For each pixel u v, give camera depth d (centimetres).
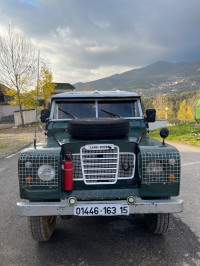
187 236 346
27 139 1470
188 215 418
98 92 475
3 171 741
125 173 315
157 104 6712
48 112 446
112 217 417
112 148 307
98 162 311
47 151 292
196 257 296
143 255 302
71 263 289
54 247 324
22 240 343
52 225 356
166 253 305
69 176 293
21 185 285
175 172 289
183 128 1923
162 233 345
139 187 302
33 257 302
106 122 322
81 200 290
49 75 2395
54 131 424
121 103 452
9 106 3269
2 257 303
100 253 308
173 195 290
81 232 365
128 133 372
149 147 301
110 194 294
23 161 284
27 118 2753
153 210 281
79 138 330
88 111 446
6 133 1908
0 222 401
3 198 511
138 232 362
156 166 288
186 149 1154
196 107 1870
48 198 287
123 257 299
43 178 284
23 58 2253
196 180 633
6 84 2316
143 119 445
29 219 312
